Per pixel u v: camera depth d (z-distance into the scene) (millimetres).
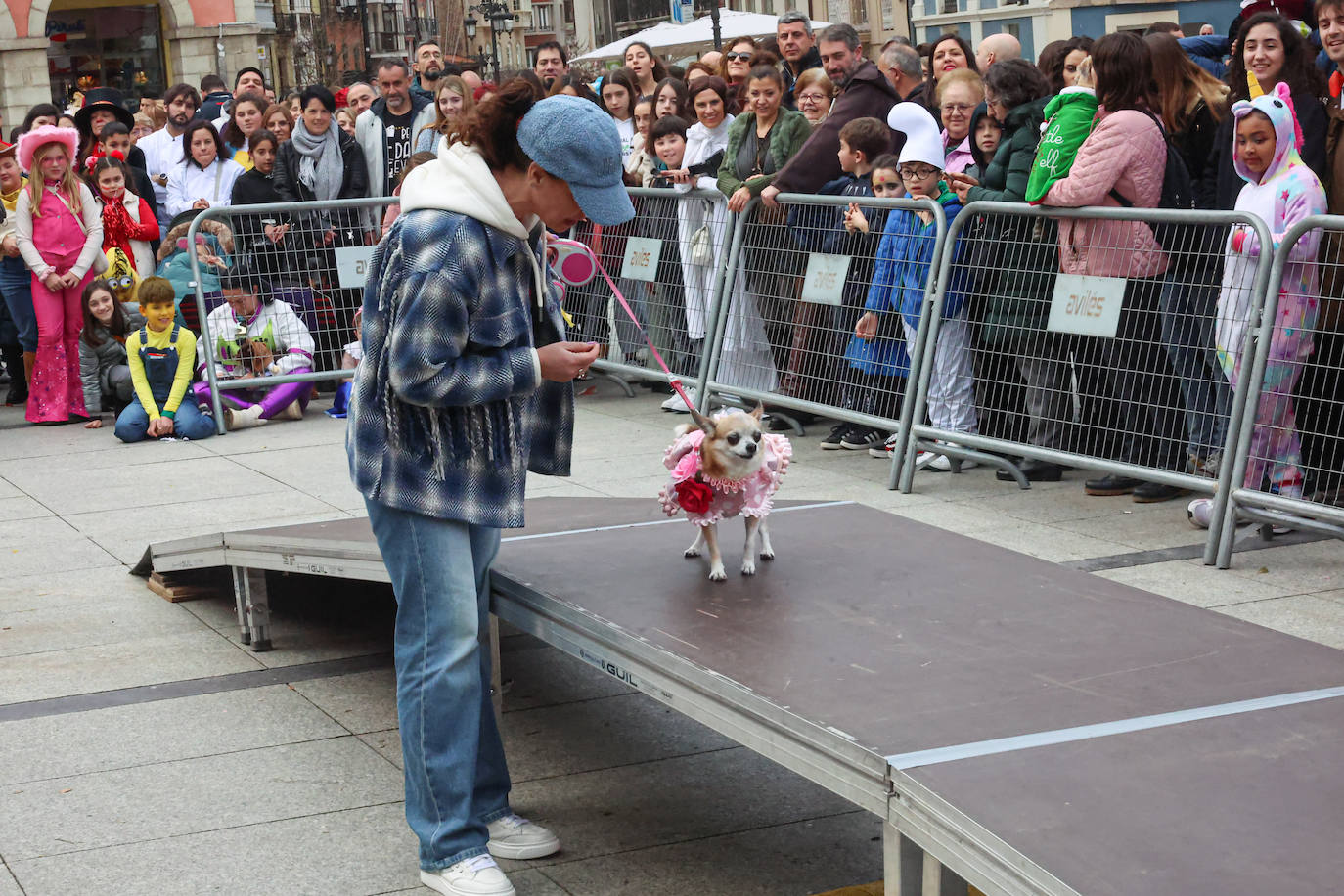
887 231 7320
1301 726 2799
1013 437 7098
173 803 3961
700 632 3490
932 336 7020
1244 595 5316
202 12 34250
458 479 3254
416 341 3100
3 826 3842
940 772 2631
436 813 3369
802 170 7938
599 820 3818
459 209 3145
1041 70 7914
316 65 48031
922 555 4184
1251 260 5648
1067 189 6191
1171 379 6168
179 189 10898
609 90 10250
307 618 5648
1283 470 5684
